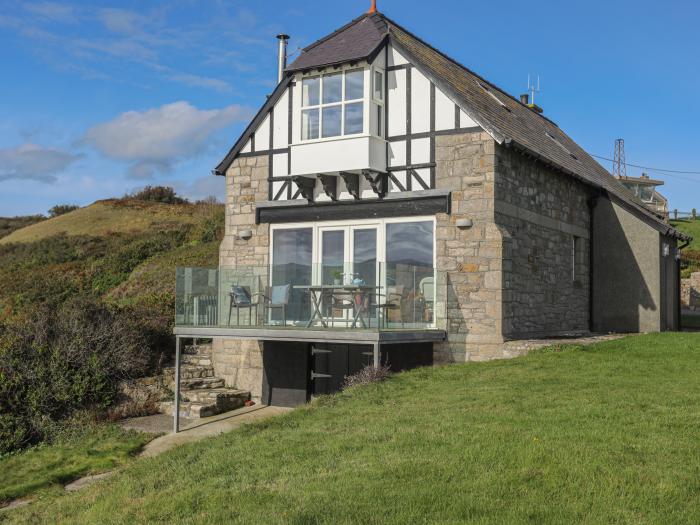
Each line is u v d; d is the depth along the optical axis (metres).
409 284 13.09
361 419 8.96
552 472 6.36
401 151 14.51
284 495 6.46
